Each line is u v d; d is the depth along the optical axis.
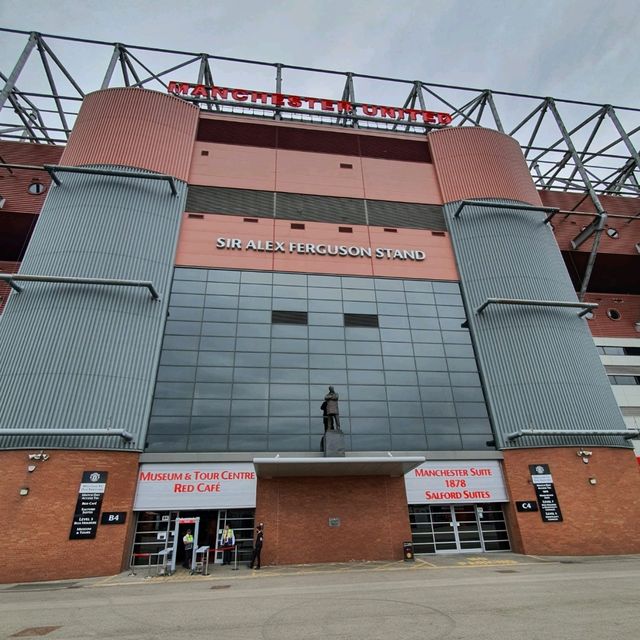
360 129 35.84
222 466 21.84
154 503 20.73
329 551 20.48
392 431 24.50
